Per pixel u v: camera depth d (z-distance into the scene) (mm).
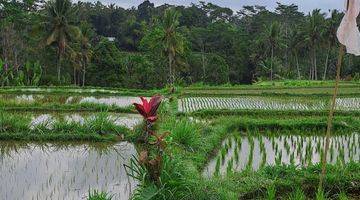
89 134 15109
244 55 73812
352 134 17172
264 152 12852
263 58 70500
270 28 64125
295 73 74625
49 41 43188
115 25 90375
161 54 51469
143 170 7871
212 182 9031
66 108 21641
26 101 24531
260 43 69750
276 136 16562
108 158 12828
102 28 90312
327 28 61125
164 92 32844
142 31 72062
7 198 9109
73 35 44438
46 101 26156
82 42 51312
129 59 58750
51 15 43688
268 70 66125
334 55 73438
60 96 29453
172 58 50906
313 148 14508
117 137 14977
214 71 64188
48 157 12898
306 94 30641
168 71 58781
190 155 11875
